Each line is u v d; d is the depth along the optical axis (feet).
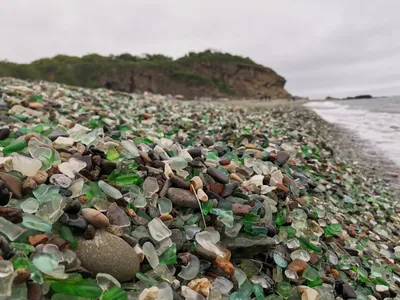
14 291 0.76
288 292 1.19
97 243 0.96
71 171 1.27
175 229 1.20
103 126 2.36
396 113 13.47
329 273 1.40
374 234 2.18
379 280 1.50
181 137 2.72
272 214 1.53
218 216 1.30
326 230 1.71
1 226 0.89
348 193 2.84
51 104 3.22
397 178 4.07
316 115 11.35
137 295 0.91
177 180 1.41
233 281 1.12
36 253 0.85
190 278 1.06
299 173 2.36
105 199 1.20
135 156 1.55
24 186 1.08
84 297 0.83
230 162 1.84
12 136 1.70
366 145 5.94
